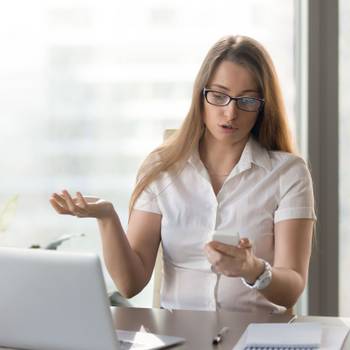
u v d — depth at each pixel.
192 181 3.11
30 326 2.09
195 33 4.16
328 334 2.17
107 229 2.87
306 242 3.02
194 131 3.13
